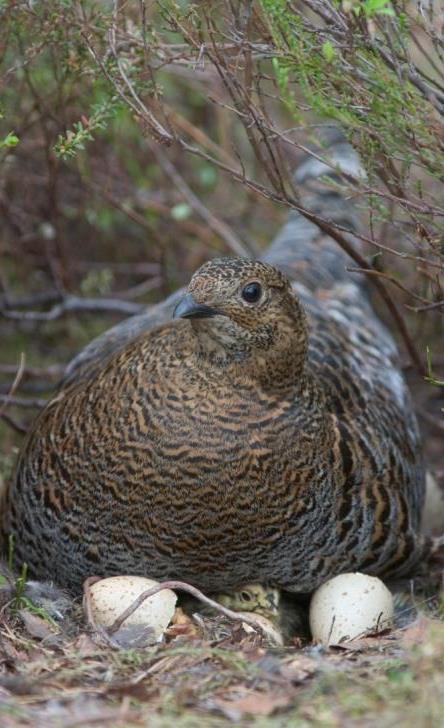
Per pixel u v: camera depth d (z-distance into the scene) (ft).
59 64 39.91
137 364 31.14
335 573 32.83
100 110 34.47
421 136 31.53
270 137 33.88
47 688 25.95
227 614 29.76
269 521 31.09
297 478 31.07
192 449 30.27
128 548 31.19
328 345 36.22
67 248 51.11
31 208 49.47
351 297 40.37
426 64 45.50
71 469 31.50
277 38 30.89
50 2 34.63
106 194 47.11
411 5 35.37
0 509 35.96
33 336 52.49
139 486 30.53
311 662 27.22
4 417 41.57
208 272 30.40
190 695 25.59
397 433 35.58
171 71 47.75
